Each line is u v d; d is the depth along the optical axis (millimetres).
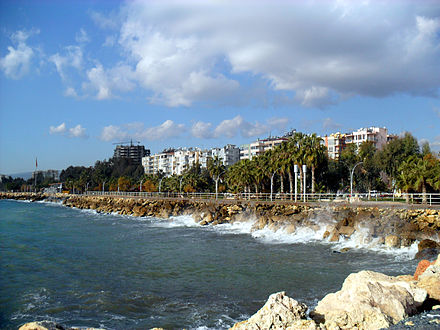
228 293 21672
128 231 51875
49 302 20625
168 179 120250
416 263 27266
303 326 11578
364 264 27531
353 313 12047
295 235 42062
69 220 70125
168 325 17141
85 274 26578
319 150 63250
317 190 71812
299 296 20672
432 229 34438
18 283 24328
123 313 18844
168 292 22094
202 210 65062
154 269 27859
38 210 102188
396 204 40031
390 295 12773
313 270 26328
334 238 37938
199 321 17547
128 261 30891
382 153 77188
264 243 38938
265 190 81875
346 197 55844
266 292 21641
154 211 77375
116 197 106812
